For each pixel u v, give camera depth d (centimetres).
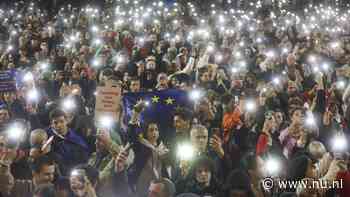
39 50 1616
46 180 588
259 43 1841
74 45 1666
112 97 723
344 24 2684
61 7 3036
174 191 581
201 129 694
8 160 626
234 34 1983
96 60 1307
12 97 911
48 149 660
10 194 588
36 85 1072
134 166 679
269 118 781
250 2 3158
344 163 616
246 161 641
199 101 860
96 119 721
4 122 798
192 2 3191
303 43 1778
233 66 1364
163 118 839
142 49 1473
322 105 1039
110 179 623
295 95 1044
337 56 1514
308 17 2898
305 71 1278
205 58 1324
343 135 848
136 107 748
